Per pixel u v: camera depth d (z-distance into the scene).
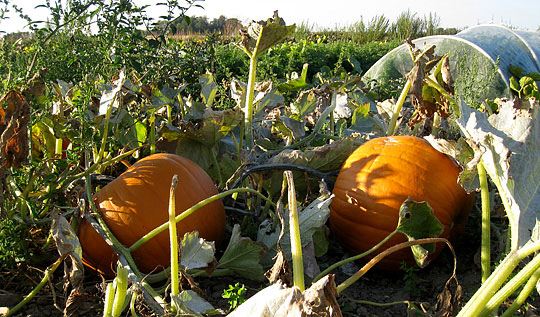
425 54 2.80
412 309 1.97
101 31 3.90
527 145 1.74
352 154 2.56
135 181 2.28
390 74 9.59
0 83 2.60
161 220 2.23
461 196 2.39
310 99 3.78
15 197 2.37
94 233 2.25
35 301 2.13
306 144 3.46
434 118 2.91
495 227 2.71
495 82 8.01
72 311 1.88
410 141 2.50
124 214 2.21
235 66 8.95
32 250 2.39
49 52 4.08
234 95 3.48
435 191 2.31
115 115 2.75
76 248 1.96
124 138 3.06
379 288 2.39
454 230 2.48
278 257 1.78
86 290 2.21
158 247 2.21
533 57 8.51
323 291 1.25
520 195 1.70
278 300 1.26
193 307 1.66
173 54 4.63
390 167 2.37
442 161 2.39
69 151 2.53
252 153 2.83
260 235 2.36
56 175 2.47
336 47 12.12
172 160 2.41
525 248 1.55
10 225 2.21
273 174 2.76
